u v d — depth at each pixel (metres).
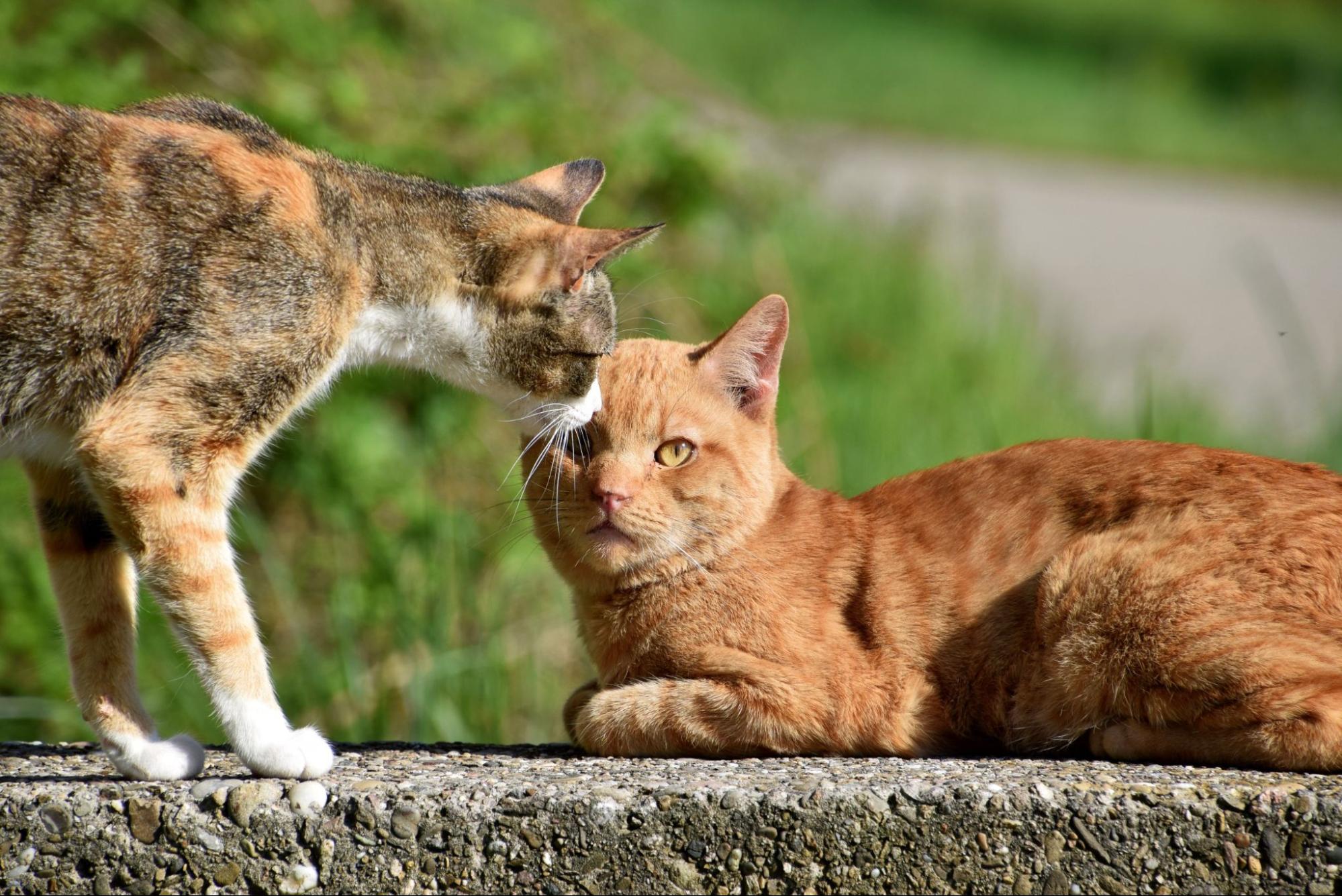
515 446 12.41
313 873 5.84
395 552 11.34
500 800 5.82
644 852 5.79
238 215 6.50
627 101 16.27
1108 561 6.46
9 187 6.30
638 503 7.03
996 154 35.81
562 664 11.14
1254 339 21.94
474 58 14.45
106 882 5.87
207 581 6.25
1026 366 16.98
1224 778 5.87
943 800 5.73
